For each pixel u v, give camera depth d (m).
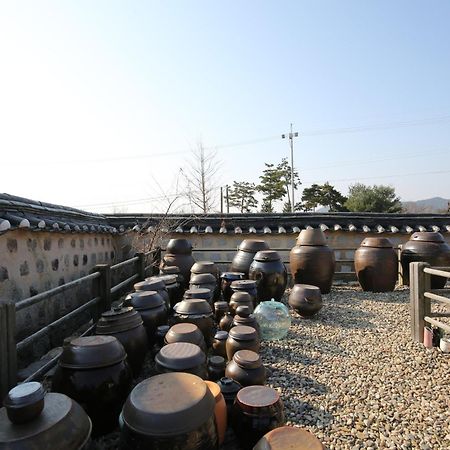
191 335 2.98
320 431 2.49
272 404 2.20
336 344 4.16
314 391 3.04
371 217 8.42
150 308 3.62
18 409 1.49
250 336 3.28
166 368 2.43
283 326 4.29
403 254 7.29
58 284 4.60
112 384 2.23
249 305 4.19
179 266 6.16
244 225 8.38
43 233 4.21
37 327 3.93
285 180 28.06
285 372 3.42
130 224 8.10
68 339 2.40
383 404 2.85
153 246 7.70
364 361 3.68
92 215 6.66
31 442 1.44
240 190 29.73
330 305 5.92
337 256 8.28
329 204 27.11
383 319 5.13
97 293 4.00
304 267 6.47
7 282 3.39
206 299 4.28
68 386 2.19
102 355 2.25
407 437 2.43
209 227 8.23
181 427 1.65
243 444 2.22
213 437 1.78
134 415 1.71
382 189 25.53
